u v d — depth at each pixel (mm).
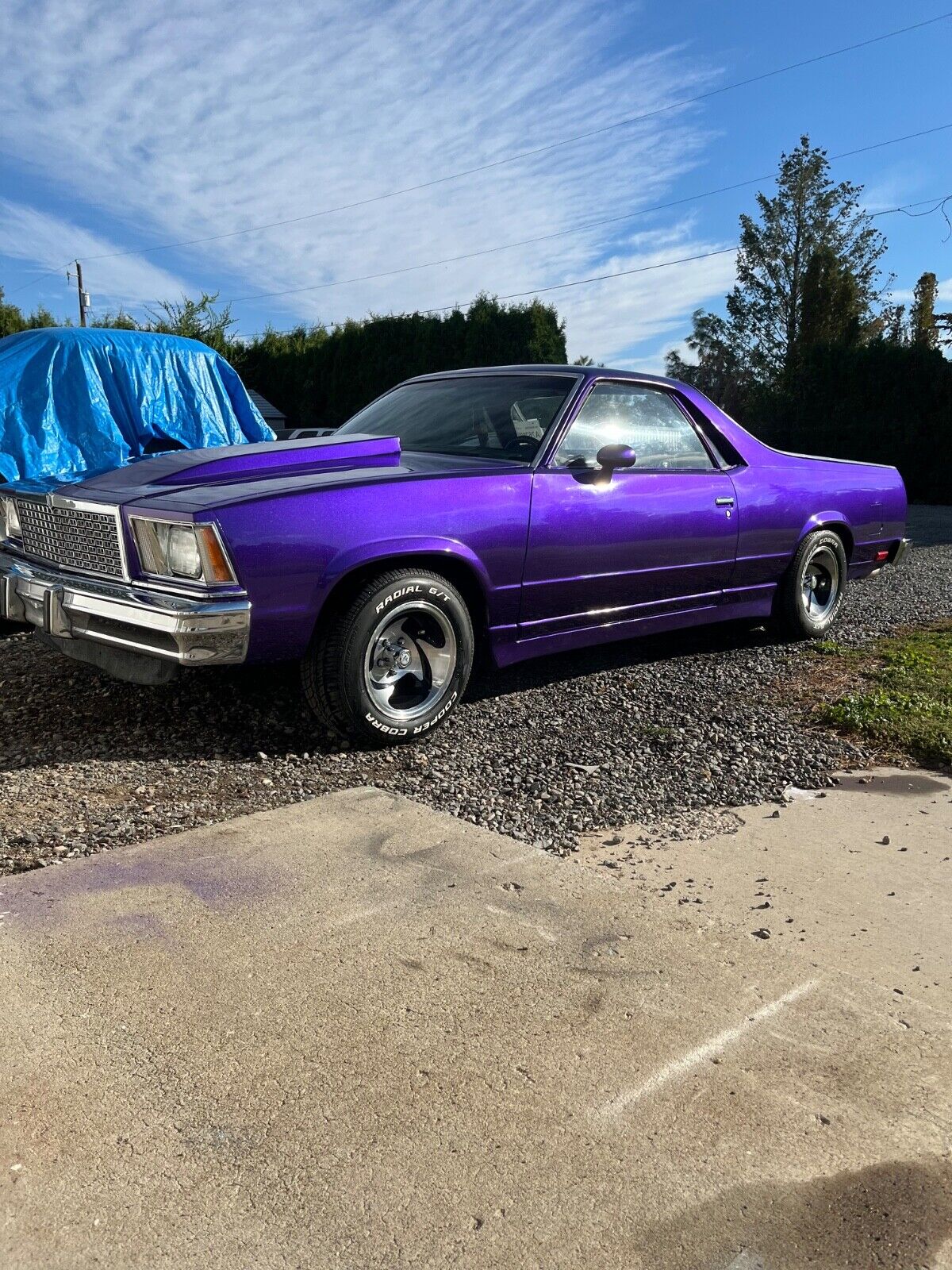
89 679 4535
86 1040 1938
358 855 2814
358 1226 1516
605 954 2322
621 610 4582
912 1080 1895
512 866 2777
